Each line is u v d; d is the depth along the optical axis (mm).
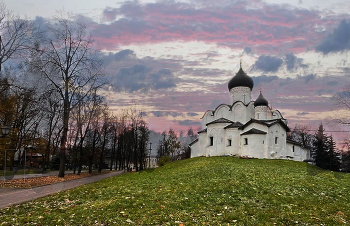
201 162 40469
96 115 45750
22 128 51594
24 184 27000
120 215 12758
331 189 20219
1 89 37031
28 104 48375
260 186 19672
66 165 77188
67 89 36844
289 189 19125
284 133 59062
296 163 41531
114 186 21891
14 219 12727
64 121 37312
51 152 68500
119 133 72125
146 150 94750
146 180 24984
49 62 35094
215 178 23781
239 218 12117
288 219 12117
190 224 11344
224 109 64312
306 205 14727
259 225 11195
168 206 14156
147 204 14672
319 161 83250
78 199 17312
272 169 31594
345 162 79812
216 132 59688
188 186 19938
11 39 34938
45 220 12383
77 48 37250
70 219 12445
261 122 54438
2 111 37438
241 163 38688
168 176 27766
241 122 61938
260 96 67625
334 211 13836
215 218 12188
